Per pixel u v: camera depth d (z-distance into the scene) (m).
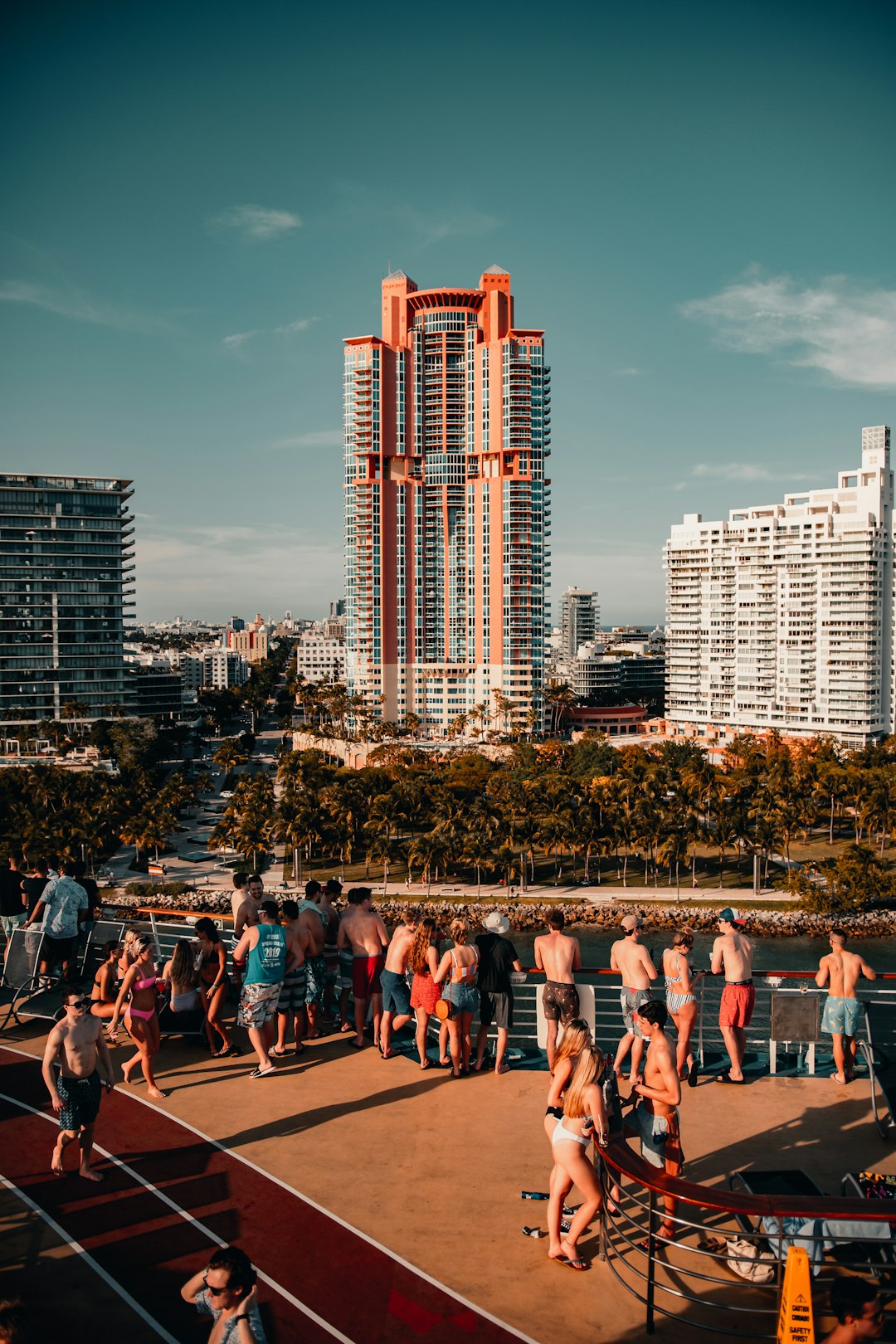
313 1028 20.09
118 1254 12.15
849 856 111.06
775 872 126.62
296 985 19.03
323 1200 13.44
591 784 156.50
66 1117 13.82
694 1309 11.32
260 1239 12.48
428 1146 15.05
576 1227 11.97
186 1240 12.47
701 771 151.88
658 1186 10.89
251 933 17.81
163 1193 13.64
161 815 137.88
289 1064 18.52
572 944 17.73
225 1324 9.93
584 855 133.50
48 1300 11.26
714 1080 17.72
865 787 149.12
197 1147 15.05
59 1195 13.59
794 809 128.38
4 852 108.62
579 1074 11.97
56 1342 10.55
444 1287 11.54
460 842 121.56
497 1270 11.91
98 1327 10.83
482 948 17.98
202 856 141.62
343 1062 18.61
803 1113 16.36
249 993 17.72
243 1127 15.71
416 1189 13.75
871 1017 17.33
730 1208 10.47
